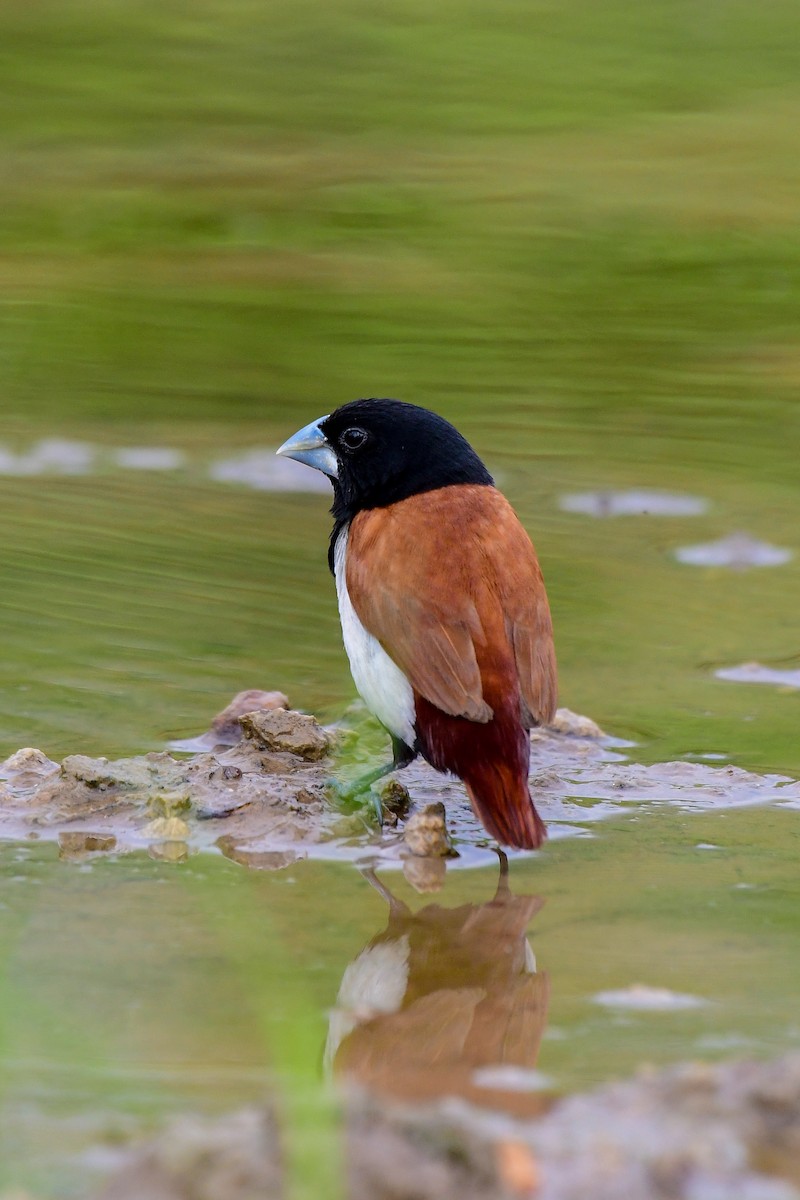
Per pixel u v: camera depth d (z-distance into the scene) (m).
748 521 18.38
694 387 23.56
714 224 31.34
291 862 10.35
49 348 24.67
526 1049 7.70
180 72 39.41
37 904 9.41
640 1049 7.67
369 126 36.34
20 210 31.70
